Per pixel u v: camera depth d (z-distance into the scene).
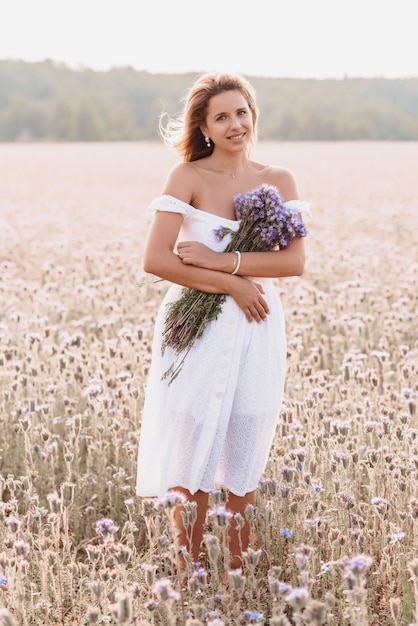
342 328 7.62
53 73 140.00
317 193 21.84
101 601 3.29
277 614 3.05
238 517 3.39
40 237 13.59
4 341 6.27
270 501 3.67
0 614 2.66
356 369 5.35
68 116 111.75
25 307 7.91
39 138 112.19
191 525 3.51
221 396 3.55
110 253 11.08
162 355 3.69
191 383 3.58
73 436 4.57
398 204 18.77
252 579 3.22
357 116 107.50
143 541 4.23
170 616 2.82
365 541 3.56
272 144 68.62
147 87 129.75
